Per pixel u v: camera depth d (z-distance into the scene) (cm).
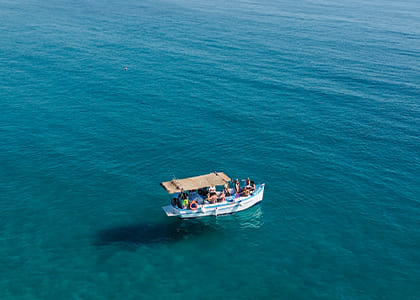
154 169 5231
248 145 5950
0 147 5484
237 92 7875
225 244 3972
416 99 7812
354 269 3694
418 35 14012
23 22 12738
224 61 9700
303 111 7156
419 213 4522
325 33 13588
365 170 5353
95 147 5656
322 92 8012
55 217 4222
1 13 13950
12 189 4619
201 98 7519
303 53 10688
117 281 3459
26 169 5031
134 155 5525
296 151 5812
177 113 6875
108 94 7519
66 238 3934
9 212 4241
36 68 8631
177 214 4234
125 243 3916
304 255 3859
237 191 4522
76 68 8769
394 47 11856
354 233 4178
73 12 14938
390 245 4016
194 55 10081
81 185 4791
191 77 8562
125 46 10612
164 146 5803
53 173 4988
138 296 3319
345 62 10031
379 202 4697
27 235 3938
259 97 7681
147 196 4666
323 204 4641
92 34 11669
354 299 3372
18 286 3350
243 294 3391
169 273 3581
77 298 3269
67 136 5912
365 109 7300
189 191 4478
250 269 3669
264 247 3953
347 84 8506
